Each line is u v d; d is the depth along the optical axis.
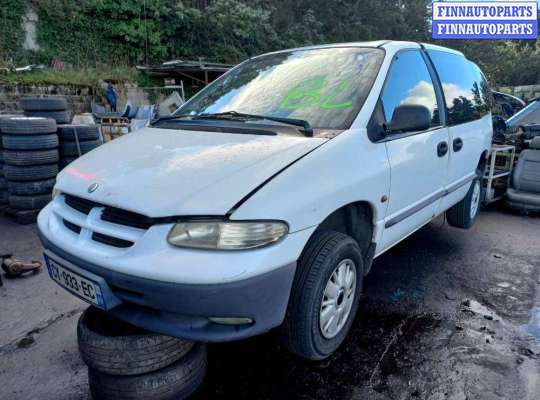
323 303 2.11
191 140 2.24
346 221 2.38
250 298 1.66
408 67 2.88
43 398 2.07
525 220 4.93
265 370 2.24
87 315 2.05
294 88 2.65
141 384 1.87
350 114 2.32
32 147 4.45
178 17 17.75
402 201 2.66
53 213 2.18
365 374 2.20
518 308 2.87
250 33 19.56
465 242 4.14
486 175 5.09
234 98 2.83
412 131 2.51
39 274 3.41
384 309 2.84
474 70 4.27
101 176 2.01
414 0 28.48
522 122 6.20
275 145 2.04
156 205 1.70
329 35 24.06
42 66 13.74
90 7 15.72
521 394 2.04
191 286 1.59
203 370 2.09
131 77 15.45
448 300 2.97
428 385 2.11
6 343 2.50
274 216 1.71
